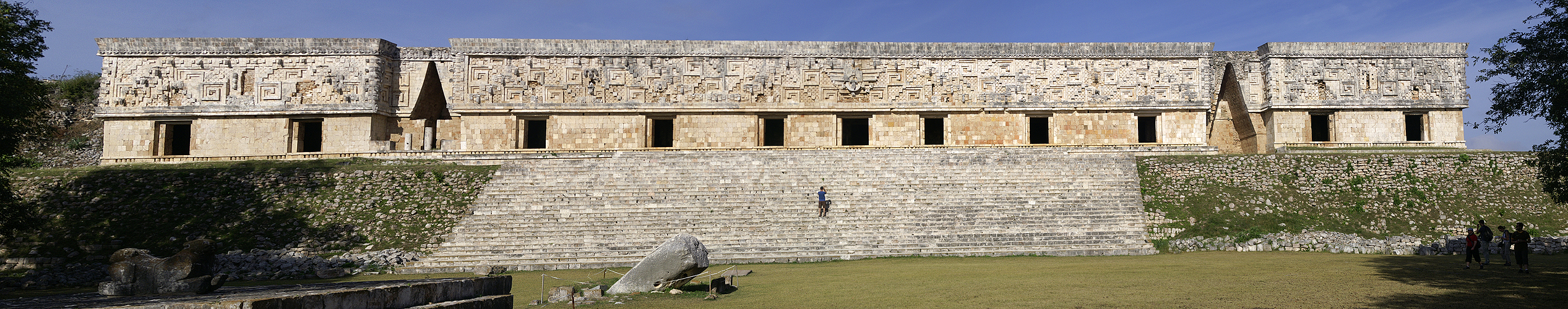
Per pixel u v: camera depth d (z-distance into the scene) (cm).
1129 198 2470
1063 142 3300
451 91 3284
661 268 1283
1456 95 3234
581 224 2275
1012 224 2266
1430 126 3250
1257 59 3325
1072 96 3300
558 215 2347
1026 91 3306
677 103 3269
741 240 2164
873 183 2591
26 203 2331
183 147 3750
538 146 3797
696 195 2495
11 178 2520
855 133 4216
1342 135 3244
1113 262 1786
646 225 2266
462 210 2405
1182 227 2300
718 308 1119
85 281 1869
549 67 3256
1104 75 3309
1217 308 1011
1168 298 1107
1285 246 2155
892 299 1168
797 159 2888
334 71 3198
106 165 2969
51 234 2172
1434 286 1205
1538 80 1313
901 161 2844
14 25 1794
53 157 3722
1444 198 2472
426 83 3338
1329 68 3234
